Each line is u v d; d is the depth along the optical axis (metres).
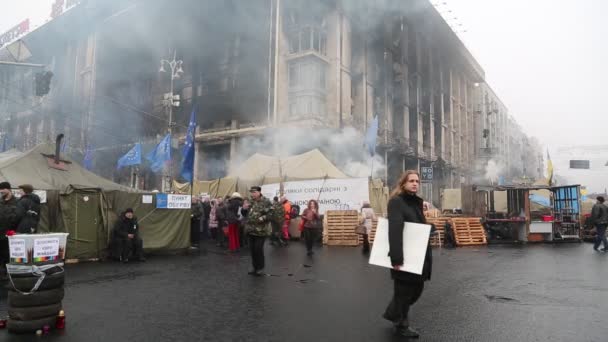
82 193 10.64
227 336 4.46
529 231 16.59
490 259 11.12
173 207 12.44
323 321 5.01
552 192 19.00
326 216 15.56
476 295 6.48
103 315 5.29
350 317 5.19
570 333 4.52
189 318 5.16
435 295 6.49
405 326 4.38
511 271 8.93
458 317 5.19
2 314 5.34
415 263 4.02
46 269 4.59
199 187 22.42
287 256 11.74
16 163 10.69
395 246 4.05
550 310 5.52
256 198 8.51
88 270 9.14
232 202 12.84
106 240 10.92
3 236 7.38
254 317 5.20
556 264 10.03
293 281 7.72
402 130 43.47
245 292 6.72
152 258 11.32
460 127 61.66
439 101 53.53
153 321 5.02
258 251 8.41
